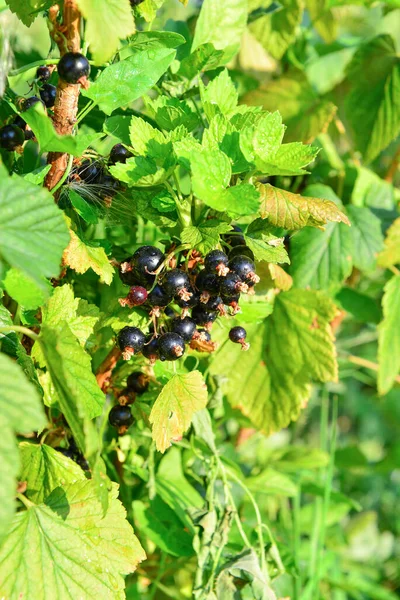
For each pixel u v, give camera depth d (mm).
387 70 670
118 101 472
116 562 452
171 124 497
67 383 408
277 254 474
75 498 454
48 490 464
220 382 563
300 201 472
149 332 489
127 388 519
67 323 451
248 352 586
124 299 460
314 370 576
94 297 563
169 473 585
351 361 715
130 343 462
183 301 464
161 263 460
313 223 478
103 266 470
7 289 429
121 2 432
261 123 468
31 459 468
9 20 524
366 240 624
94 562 447
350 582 800
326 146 675
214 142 468
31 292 430
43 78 492
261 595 511
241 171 469
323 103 646
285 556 602
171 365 506
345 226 620
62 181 465
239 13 556
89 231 558
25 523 438
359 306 667
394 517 997
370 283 713
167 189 488
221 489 599
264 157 469
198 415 536
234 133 474
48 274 401
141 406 520
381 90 669
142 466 566
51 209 410
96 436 413
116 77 471
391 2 646
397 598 807
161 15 646
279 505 749
